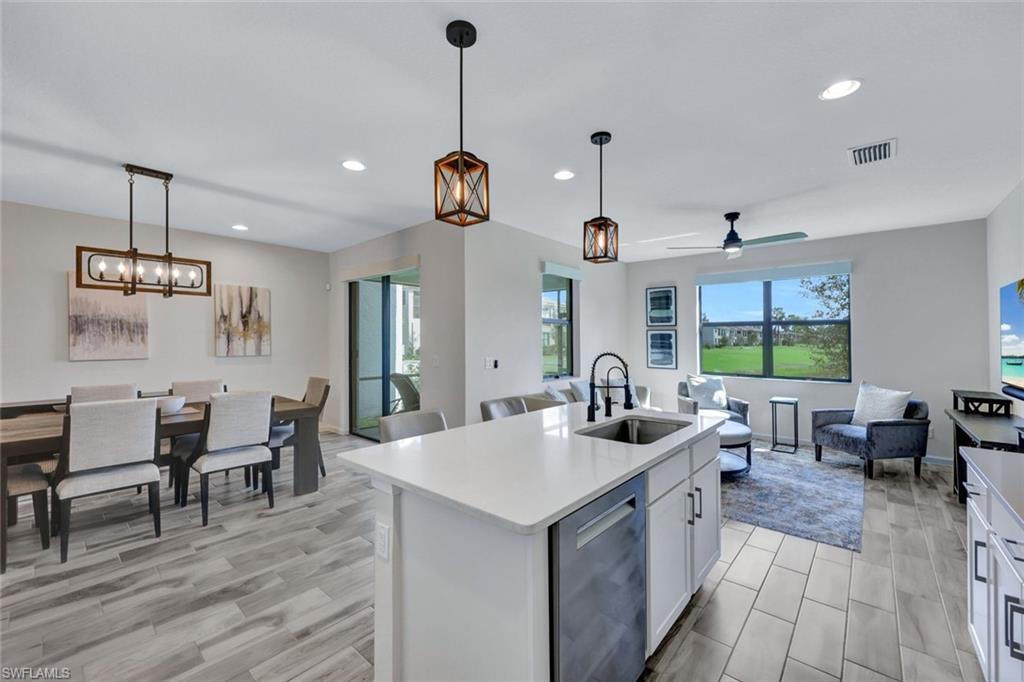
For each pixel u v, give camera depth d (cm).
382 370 570
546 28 172
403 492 152
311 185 348
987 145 273
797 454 500
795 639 191
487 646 128
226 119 244
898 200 381
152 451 285
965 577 239
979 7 159
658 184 343
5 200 381
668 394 650
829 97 221
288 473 425
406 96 221
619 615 152
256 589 225
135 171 311
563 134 261
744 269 584
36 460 305
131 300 448
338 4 160
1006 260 371
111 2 157
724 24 170
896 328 484
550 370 556
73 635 190
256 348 541
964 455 183
